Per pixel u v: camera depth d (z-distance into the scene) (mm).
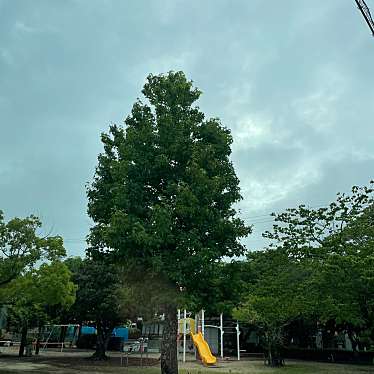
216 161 15859
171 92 17047
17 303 22234
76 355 36938
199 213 14875
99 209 16797
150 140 16094
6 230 20703
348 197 19297
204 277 14914
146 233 14227
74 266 32594
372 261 15859
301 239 19250
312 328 38344
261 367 29312
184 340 34656
